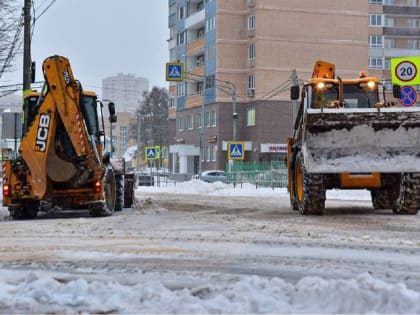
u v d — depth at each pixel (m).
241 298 8.26
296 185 22.20
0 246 13.57
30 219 21.34
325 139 19.45
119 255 12.16
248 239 14.30
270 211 23.22
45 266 11.06
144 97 147.38
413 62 27.08
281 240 14.09
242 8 81.25
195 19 88.50
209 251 12.55
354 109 19.09
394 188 21.31
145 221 19.23
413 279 9.70
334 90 21.89
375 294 8.05
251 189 47.78
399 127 19.23
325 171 19.59
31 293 8.68
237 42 81.31
